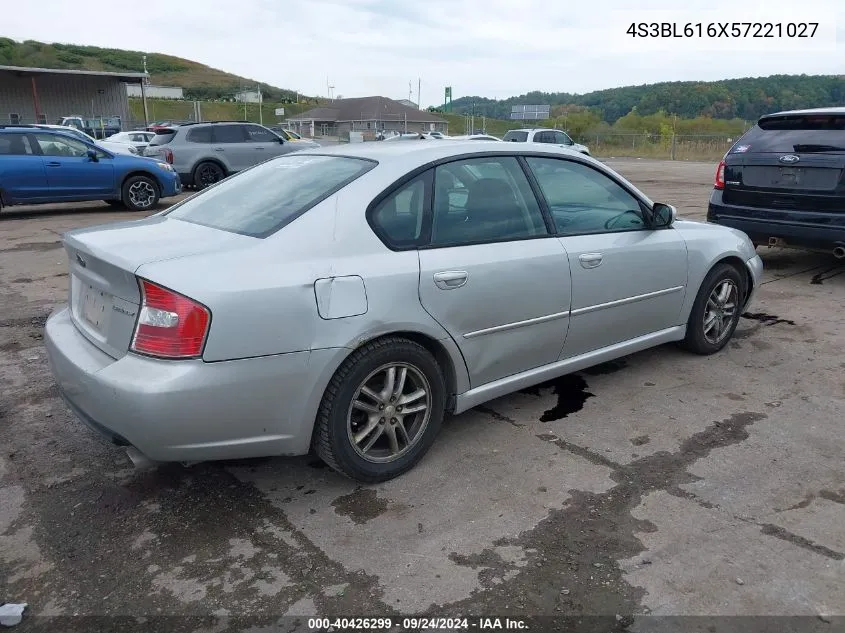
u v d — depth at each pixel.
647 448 3.50
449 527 2.84
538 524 2.85
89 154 12.49
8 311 5.99
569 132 44.03
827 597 2.41
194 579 2.54
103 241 3.02
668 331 4.48
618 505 2.98
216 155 16.12
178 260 2.70
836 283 6.95
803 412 3.91
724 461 3.36
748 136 6.95
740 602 2.39
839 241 6.24
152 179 13.28
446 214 3.30
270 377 2.72
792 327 5.49
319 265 2.84
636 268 4.06
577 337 3.86
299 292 2.75
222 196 3.58
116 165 12.78
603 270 3.86
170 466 3.35
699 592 2.44
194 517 2.93
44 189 12.02
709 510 2.94
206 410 2.62
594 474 3.25
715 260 4.59
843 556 2.63
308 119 63.88
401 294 3.02
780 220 6.58
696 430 3.70
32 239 9.78
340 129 63.84
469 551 2.68
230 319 2.61
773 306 6.12
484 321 3.36
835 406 3.99
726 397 4.13
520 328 3.53
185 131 15.98
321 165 3.46
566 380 4.42
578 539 2.75
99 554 2.68
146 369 2.60
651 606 2.37
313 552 2.69
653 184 18.27
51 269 7.70
